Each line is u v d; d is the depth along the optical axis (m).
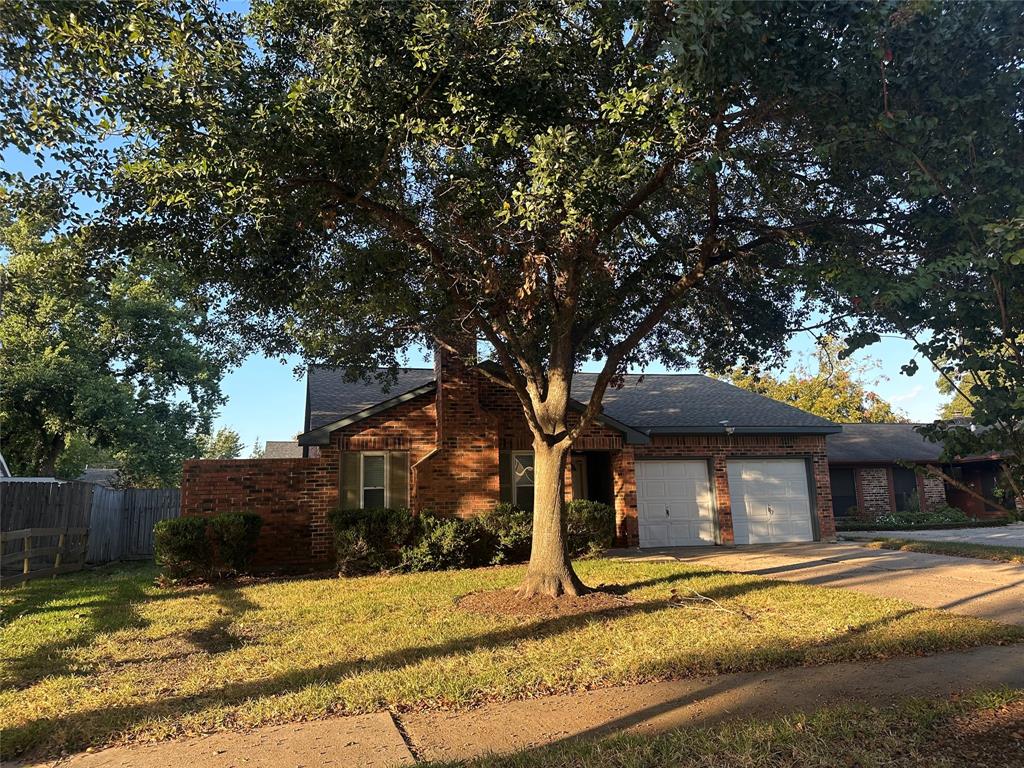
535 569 9.35
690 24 4.94
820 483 17.59
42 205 7.96
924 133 4.71
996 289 3.42
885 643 6.71
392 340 11.81
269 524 13.96
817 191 7.95
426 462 14.06
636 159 6.89
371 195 8.89
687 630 7.41
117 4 6.94
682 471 17.02
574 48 7.51
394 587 10.63
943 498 24.02
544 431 9.53
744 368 11.84
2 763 4.49
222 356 12.45
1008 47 4.63
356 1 6.77
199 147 6.90
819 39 5.34
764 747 4.39
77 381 24.16
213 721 5.11
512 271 9.50
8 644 7.46
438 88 7.39
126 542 18.70
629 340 9.26
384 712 5.28
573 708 5.29
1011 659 6.36
